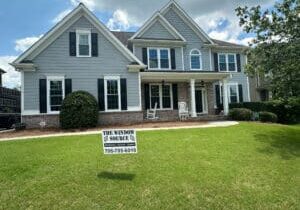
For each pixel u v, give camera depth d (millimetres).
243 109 21969
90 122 17750
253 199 7055
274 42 14391
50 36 19109
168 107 24281
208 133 13844
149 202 6652
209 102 25875
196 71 23391
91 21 19984
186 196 6977
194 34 26219
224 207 6617
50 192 7043
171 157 9773
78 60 19609
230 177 8234
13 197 6797
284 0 14023
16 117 31484
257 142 12477
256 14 14609
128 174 8172
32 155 10047
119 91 20219
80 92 18312
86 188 7250
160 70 23516
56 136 13984
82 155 9922
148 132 14227
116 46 20328
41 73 18859
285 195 7391
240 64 28031
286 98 14742
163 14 25734
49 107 18875
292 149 11844
